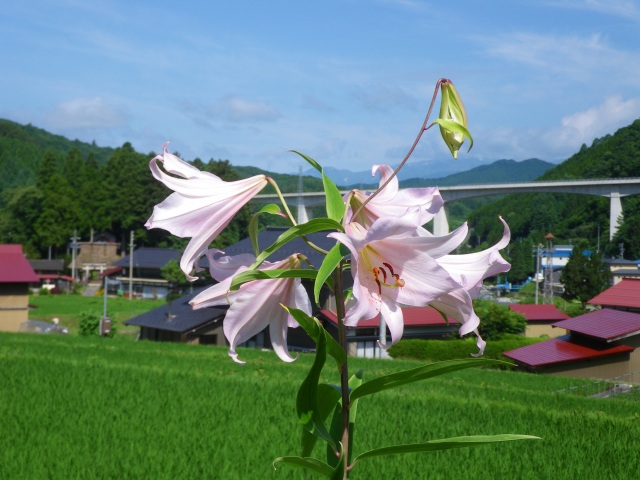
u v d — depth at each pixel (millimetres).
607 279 66312
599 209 110062
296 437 9289
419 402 13711
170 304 37188
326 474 2213
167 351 26953
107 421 10117
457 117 2068
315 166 2154
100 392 13000
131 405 11641
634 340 28344
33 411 10727
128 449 8375
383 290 1956
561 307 67688
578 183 71188
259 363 23062
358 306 1854
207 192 2184
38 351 23656
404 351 30969
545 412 12992
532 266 103375
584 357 27891
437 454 8492
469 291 2076
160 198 95938
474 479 7395
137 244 98375
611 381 25641
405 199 2146
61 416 10320
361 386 2180
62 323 54719
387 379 2145
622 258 89375
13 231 99375
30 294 79500
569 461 8398
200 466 7543
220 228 2201
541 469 7906
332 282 2266
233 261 2246
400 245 1935
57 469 7309
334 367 22656
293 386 15250
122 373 16438
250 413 11211
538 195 124938
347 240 1832
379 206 2150
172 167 2205
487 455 8570
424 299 1925
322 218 2035
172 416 10688
